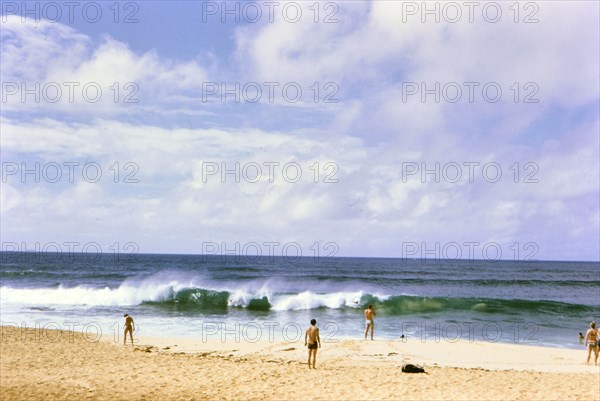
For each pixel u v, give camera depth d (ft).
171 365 52.75
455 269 361.71
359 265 404.98
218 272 254.47
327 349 68.18
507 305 126.52
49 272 215.92
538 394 42.37
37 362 53.42
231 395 41.11
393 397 40.93
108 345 67.26
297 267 335.88
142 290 124.47
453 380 47.24
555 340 83.61
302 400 40.01
